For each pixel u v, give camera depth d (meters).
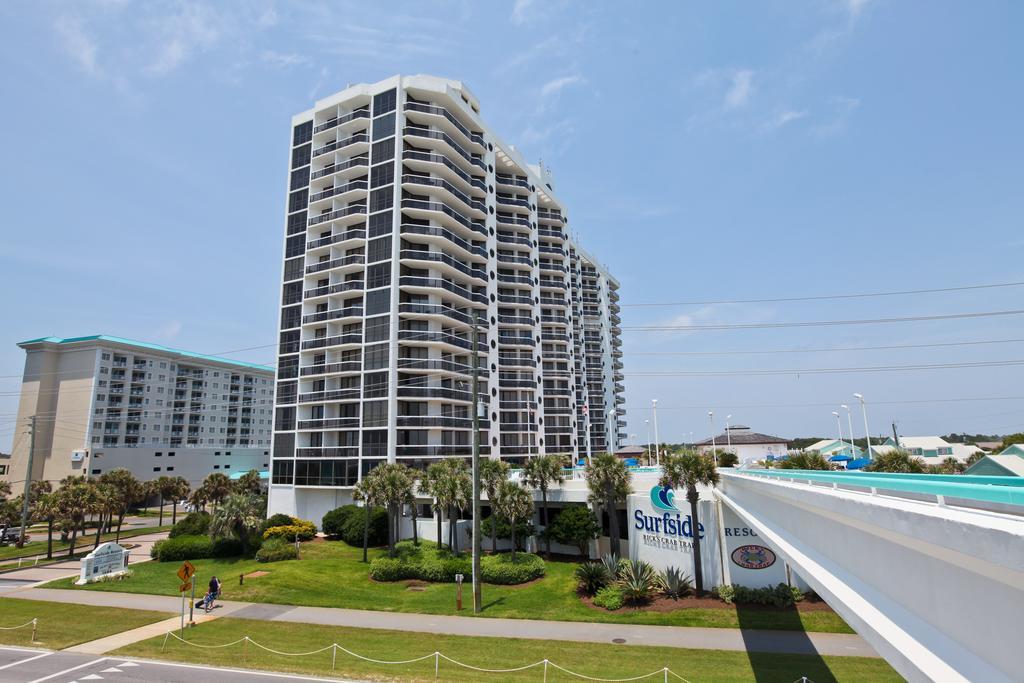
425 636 26.50
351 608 32.16
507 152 76.56
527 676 21.00
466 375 59.75
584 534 39.62
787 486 14.59
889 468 41.78
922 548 7.12
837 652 23.36
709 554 32.75
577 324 98.06
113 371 98.75
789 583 31.14
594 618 29.28
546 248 87.50
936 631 7.07
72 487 49.78
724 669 21.53
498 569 37.25
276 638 26.11
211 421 118.00
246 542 45.44
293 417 60.66
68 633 26.62
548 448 82.06
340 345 58.81
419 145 63.34
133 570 41.97
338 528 51.31
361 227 62.72
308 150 67.12
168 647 24.53
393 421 54.72
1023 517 5.77
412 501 44.81
